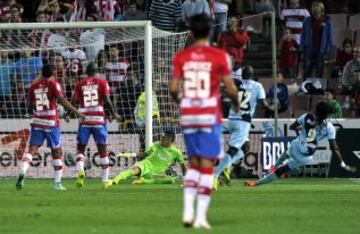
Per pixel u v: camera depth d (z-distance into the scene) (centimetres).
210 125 3167
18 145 7088
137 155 6144
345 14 9200
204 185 3188
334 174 7231
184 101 3191
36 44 7431
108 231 3147
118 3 8681
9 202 4441
